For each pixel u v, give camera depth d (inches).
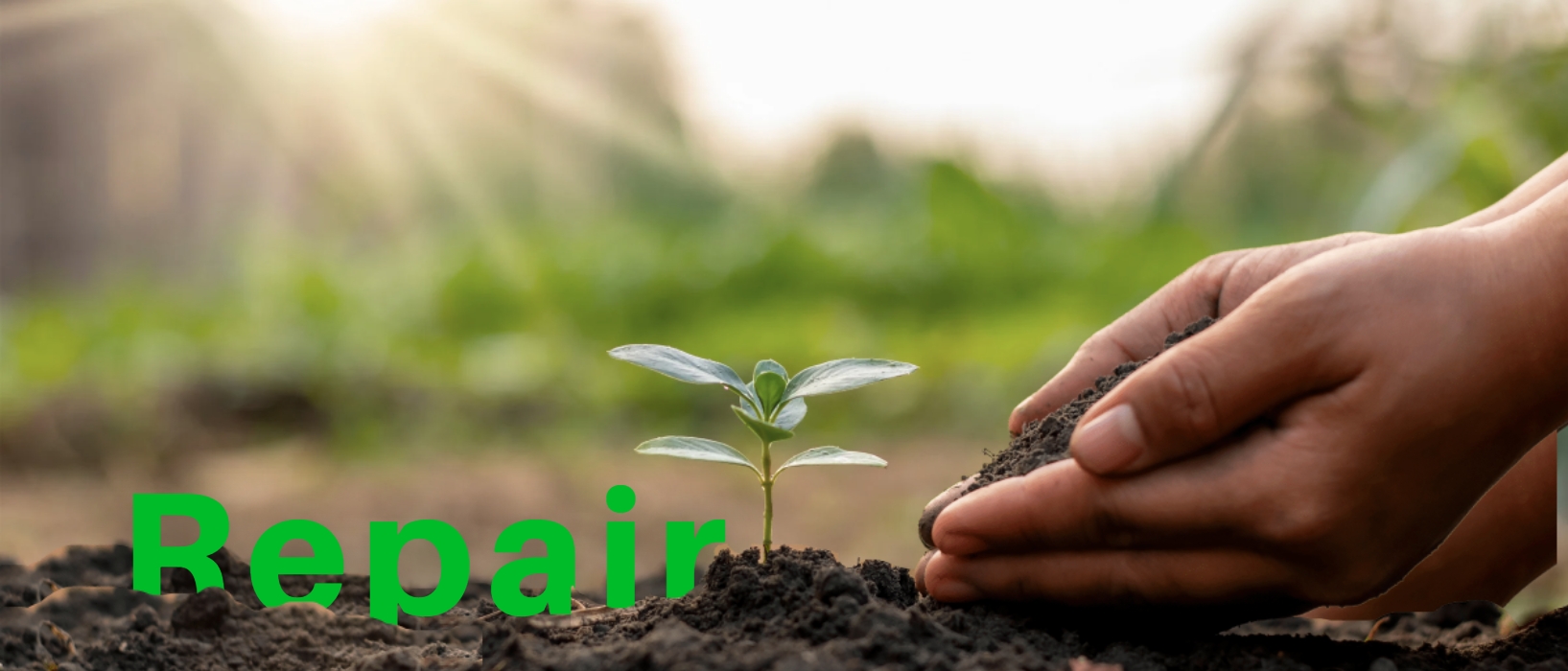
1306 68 159.9
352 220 441.4
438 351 251.3
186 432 197.9
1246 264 56.7
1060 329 238.2
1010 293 281.3
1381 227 134.0
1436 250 39.4
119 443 190.1
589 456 189.6
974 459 180.1
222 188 383.9
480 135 486.9
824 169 483.2
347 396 215.8
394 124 447.2
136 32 347.3
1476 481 41.0
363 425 206.1
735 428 215.2
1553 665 46.6
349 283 331.3
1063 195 349.7
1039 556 45.9
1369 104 157.3
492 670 43.8
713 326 269.7
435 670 48.6
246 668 54.2
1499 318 38.4
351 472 177.9
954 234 298.7
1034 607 49.0
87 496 163.3
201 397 208.8
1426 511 40.8
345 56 419.2
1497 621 68.4
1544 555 69.2
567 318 283.9
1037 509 43.6
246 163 393.4
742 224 354.0
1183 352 39.7
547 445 199.0
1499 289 38.6
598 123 516.4
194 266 355.6
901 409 213.5
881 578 53.6
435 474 174.7
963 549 46.3
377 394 216.8
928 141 392.5
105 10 335.3
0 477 176.1
